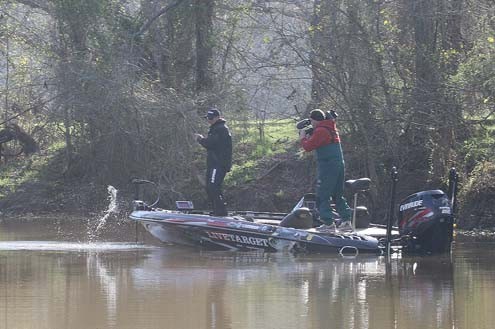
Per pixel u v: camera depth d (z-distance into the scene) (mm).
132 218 57906
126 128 80000
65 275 44844
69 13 82750
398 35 74250
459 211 70062
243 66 87000
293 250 53812
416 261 50812
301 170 81438
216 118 56000
